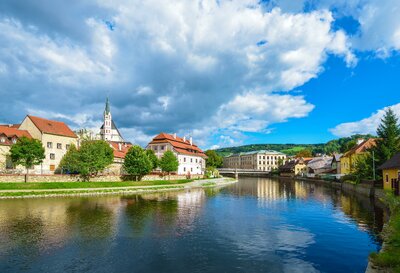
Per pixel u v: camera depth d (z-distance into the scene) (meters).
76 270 18.70
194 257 21.17
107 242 24.59
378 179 59.50
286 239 25.92
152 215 36.59
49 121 86.19
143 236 26.59
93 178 73.50
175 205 45.62
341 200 52.12
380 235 26.72
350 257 21.20
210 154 172.00
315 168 143.38
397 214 29.36
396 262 16.19
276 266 19.58
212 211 40.09
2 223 31.31
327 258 21.03
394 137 62.72
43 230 28.41
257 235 27.27
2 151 71.00
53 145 82.06
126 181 76.38
